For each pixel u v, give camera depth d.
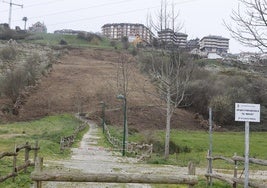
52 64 105.38
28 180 13.02
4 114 64.12
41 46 133.12
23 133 41.00
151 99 73.75
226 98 70.38
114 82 87.69
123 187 13.20
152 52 33.69
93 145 39.06
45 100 75.31
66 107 73.56
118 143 36.06
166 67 31.00
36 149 15.89
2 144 29.39
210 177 14.66
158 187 13.48
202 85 73.88
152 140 41.78
